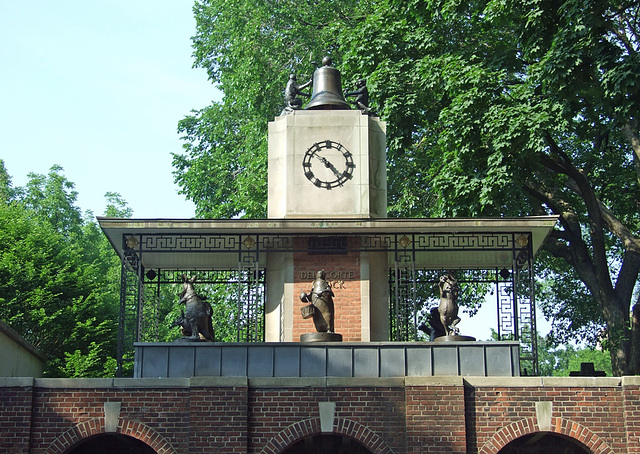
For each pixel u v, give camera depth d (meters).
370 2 37.34
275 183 25.59
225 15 40.75
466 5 29.91
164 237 24.19
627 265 31.34
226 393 20.97
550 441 23.34
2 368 23.78
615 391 21.20
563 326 38.41
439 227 23.44
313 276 24.38
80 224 58.44
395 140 31.17
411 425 20.80
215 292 38.69
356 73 32.84
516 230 23.80
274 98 37.94
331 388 21.14
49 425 21.02
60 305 40.94
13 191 57.25
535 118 27.58
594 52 26.86
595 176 34.12
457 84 29.45
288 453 23.44
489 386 21.19
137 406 21.11
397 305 23.41
